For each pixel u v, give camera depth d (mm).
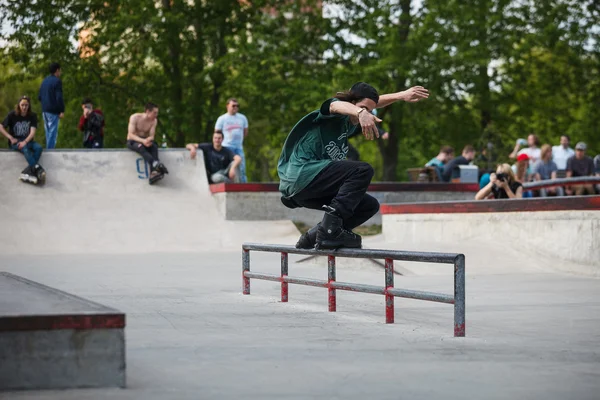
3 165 16156
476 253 11289
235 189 16375
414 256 5430
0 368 3492
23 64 29219
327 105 5738
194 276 9562
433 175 19516
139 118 16672
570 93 31406
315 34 29891
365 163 5852
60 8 29062
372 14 28484
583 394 3537
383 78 28594
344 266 10617
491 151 20703
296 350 4586
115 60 30391
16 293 4453
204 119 30406
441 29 27734
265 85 29047
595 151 32000
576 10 29797
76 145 30391
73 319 3564
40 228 15234
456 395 3500
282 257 7082
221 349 4598
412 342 4914
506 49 28594
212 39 29859
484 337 5137
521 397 3475
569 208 10656
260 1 29594
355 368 4082
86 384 3580
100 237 15273
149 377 3832
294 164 5973
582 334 5289
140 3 28094
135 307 6574
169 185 16875
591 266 10203
